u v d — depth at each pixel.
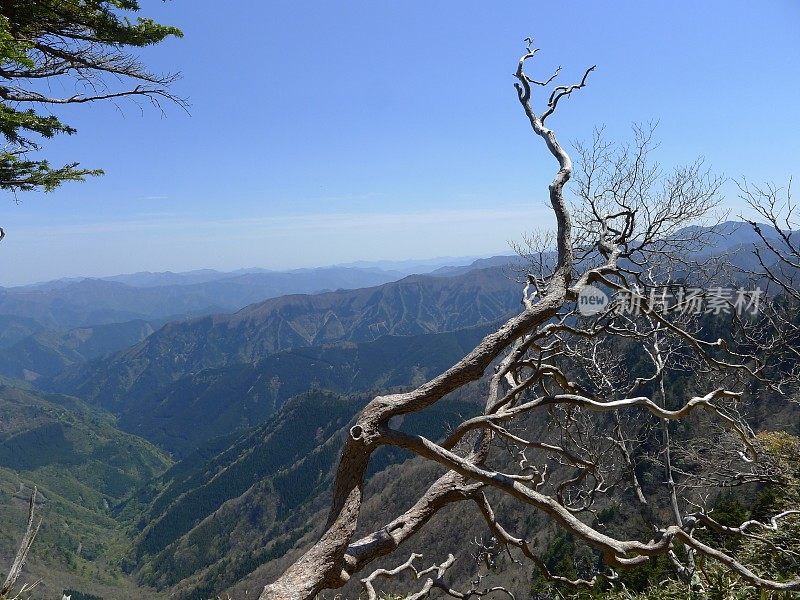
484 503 3.15
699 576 5.22
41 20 6.63
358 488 2.54
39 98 7.16
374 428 2.61
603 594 5.39
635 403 2.77
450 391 2.79
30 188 7.07
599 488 7.07
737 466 9.88
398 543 2.76
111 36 6.84
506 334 2.98
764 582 2.53
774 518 3.68
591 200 6.81
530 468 4.51
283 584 2.21
